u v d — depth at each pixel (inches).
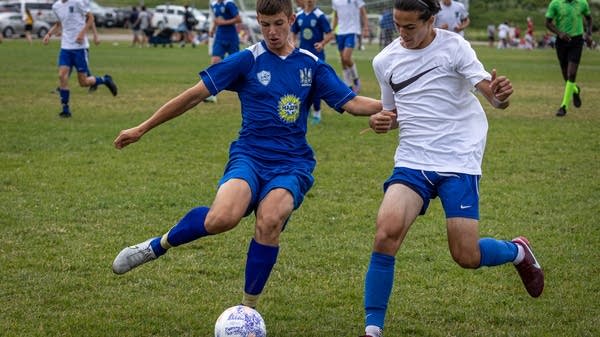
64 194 328.8
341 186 352.5
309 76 200.1
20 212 300.4
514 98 706.2
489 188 352.5
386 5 1125.1
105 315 204.1
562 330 199.3
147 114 565.3
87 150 423.5
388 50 196.7
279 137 197.3
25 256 249.1
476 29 2364.7
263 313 209.0
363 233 282.0
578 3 581.3
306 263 248.8
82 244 263.1
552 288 230.5
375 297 183.5
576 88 605.3
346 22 644.7
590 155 428.5
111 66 1056.8
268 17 193.6
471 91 194.4
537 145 457.4
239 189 186.2
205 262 248.8
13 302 211.0
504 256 198.7
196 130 495.2
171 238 192.4
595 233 285.3
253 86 197.8
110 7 2447.1
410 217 184.4
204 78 197.2
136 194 330.6
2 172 366.6
